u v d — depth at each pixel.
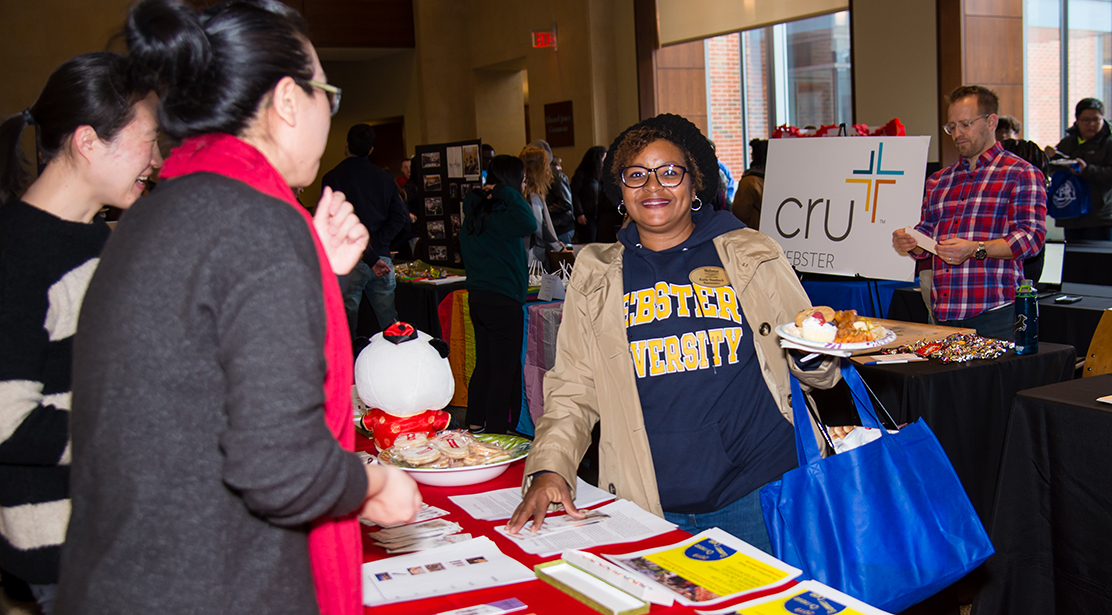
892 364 2.56
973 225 2.98
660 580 1.16
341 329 0.84
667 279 1.59
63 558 0.75
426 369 1.70
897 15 5.94
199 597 0.70
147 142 1.27
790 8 7.20
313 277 0.75
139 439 0.70
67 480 1.21
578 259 1.65
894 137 3.09
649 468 1.53
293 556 0.77
